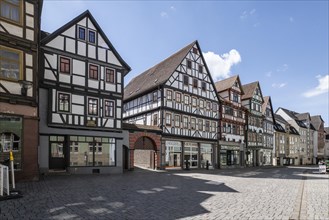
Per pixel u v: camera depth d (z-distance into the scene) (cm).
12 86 1290
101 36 2106
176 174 2108
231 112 3750
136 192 1088
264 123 4759
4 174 910
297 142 6325
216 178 1834
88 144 1967
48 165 1766
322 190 1298
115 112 2127
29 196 927
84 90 1970
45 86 1788
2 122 1246
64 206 791
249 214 754
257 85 4478
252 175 2250
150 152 2766
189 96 3052
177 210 786
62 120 1839
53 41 1850
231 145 3641
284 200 992
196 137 3066
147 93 3003
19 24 1334
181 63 2992
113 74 2153
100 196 966
